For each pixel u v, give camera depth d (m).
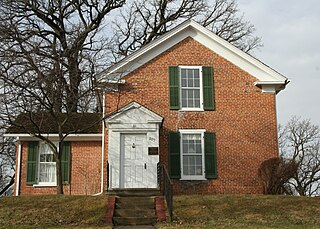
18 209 15.59
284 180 20.03
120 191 18.38
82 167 22.20
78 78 18.30
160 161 20.23
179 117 20.75
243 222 13.91
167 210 15.21
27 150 22.22
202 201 16.45
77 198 16.72
